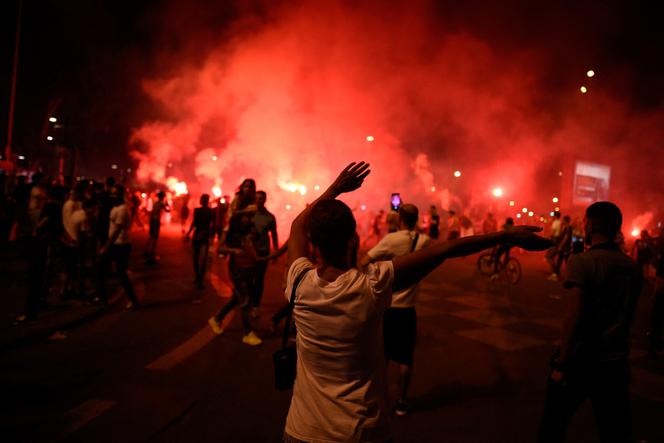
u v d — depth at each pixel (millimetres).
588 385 2637
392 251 4047
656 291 3787
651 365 5879
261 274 7125
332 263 1824
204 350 5660
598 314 2633
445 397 4562
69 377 4684
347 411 1696
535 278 13172
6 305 6945
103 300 7391
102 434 3598
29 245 6344
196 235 9312
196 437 3613
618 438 2631
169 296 8523
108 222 8805
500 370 5371
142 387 4512
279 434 3693
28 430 3609
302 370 1812
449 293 10133
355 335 1695
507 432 3871
